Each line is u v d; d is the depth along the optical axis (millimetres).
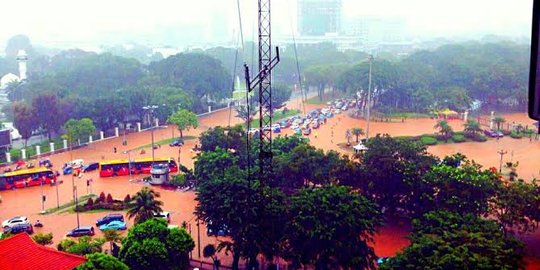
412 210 65500
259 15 66688
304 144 80938
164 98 142250
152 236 49594
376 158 67812
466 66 164375
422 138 116812
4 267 39344
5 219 71938
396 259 44031
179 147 117875
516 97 148500
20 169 96188
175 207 76312
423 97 153000
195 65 167750
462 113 145250
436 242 42812
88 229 65250
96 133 128625
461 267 38719
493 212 60438
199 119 155375
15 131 130250
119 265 41844
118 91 144000
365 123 142500
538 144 113250
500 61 164250
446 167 63844
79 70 179000
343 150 110500
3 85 190875
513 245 45406
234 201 53812
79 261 42000
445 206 59406
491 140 119250
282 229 52375
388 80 153875
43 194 84375
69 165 99812
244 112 141750
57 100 124062
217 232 57969
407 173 64375
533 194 57906
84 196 82625
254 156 80062
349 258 48812
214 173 74062
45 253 42000
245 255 52281
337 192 53094
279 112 162125
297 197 54219
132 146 119562
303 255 50031
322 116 151250
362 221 49969
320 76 184750
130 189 86688
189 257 57844
